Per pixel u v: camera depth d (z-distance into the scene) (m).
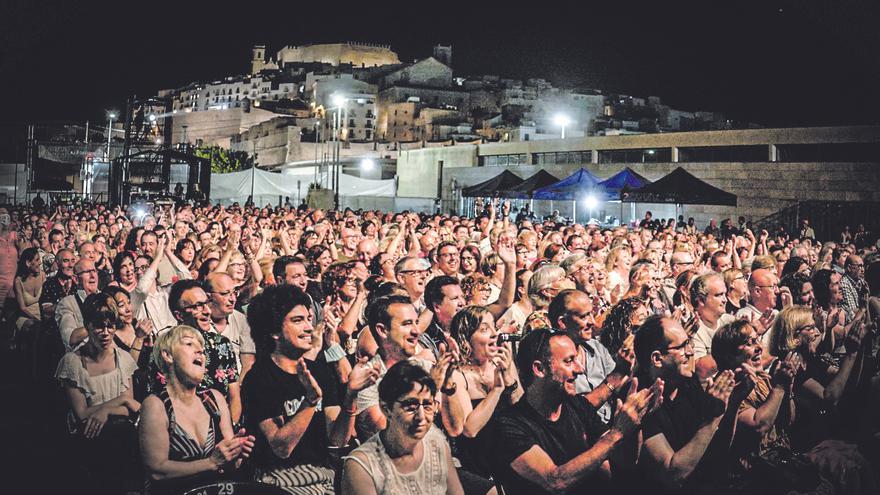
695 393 4.79
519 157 49.06
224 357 5.38
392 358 5.04
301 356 4.78
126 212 23.30
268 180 44.66
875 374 7.35
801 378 6.43
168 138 152.75
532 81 146.38
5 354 10.19
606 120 110.94
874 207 30.97
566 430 4.29
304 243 10.80
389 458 3.76
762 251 13.38
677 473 4.44
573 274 7.99
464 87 141.38
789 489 5.14
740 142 35.97
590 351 5.97
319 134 114.19
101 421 5.61
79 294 7.01
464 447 4.71
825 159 33.25
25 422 7.48
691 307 7.50
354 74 152.00
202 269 7.99
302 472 4.61
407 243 13.45
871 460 6.16
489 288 7.11
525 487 4.11
